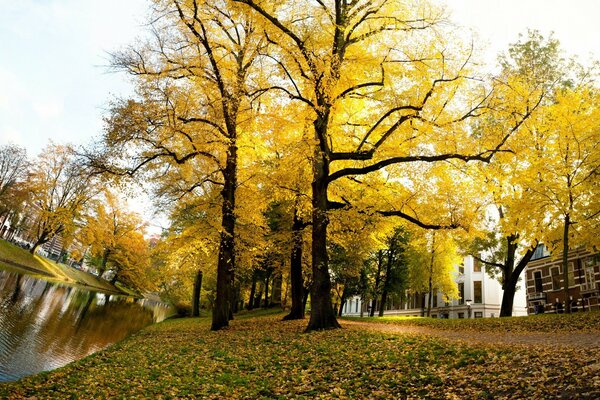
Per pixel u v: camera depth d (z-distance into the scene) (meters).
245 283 41.19
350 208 16.12
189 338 16.42
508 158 14.57
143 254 65.44
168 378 9.78
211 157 17.28
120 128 14.52
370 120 16.52
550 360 7.29
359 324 20.83
